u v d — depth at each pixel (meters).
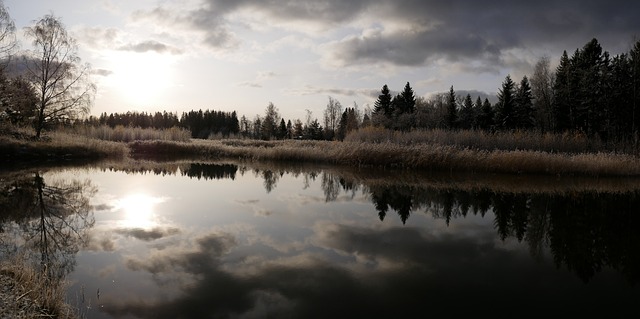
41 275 6.16
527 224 11.52
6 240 8.98
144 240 9.20
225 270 7.36
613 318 5.78
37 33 27.70
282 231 10.26
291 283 6.81
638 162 23.42
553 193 16.78
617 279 7.36
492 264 8.08
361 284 6.84
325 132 70.12
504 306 6.14
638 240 9.89
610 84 38.06
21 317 4.73
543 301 6.32
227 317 5.54
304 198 15.19
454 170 24.16
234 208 13.08
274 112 69.44
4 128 27.48
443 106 64.06
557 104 42.66
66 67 28.83
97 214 11.82
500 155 23.38
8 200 13.63
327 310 5.84
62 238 9.25
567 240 9.91
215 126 97.69
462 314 5.81
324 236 9.88
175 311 5.67
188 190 16.69
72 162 26.22
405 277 7.23
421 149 25.78
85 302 5.86
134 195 15.20
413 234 10.27
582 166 22.31
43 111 28.92
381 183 19.39
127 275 7.00
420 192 16.80
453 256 8.52
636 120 37.56
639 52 37.41
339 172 23.80
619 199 15.45
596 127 38.84
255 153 32.09
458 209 13.50
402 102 61.62
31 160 25.56
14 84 27.45
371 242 9.46
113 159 29.77
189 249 8.57
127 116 110.38
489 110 51.72
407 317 5.70
